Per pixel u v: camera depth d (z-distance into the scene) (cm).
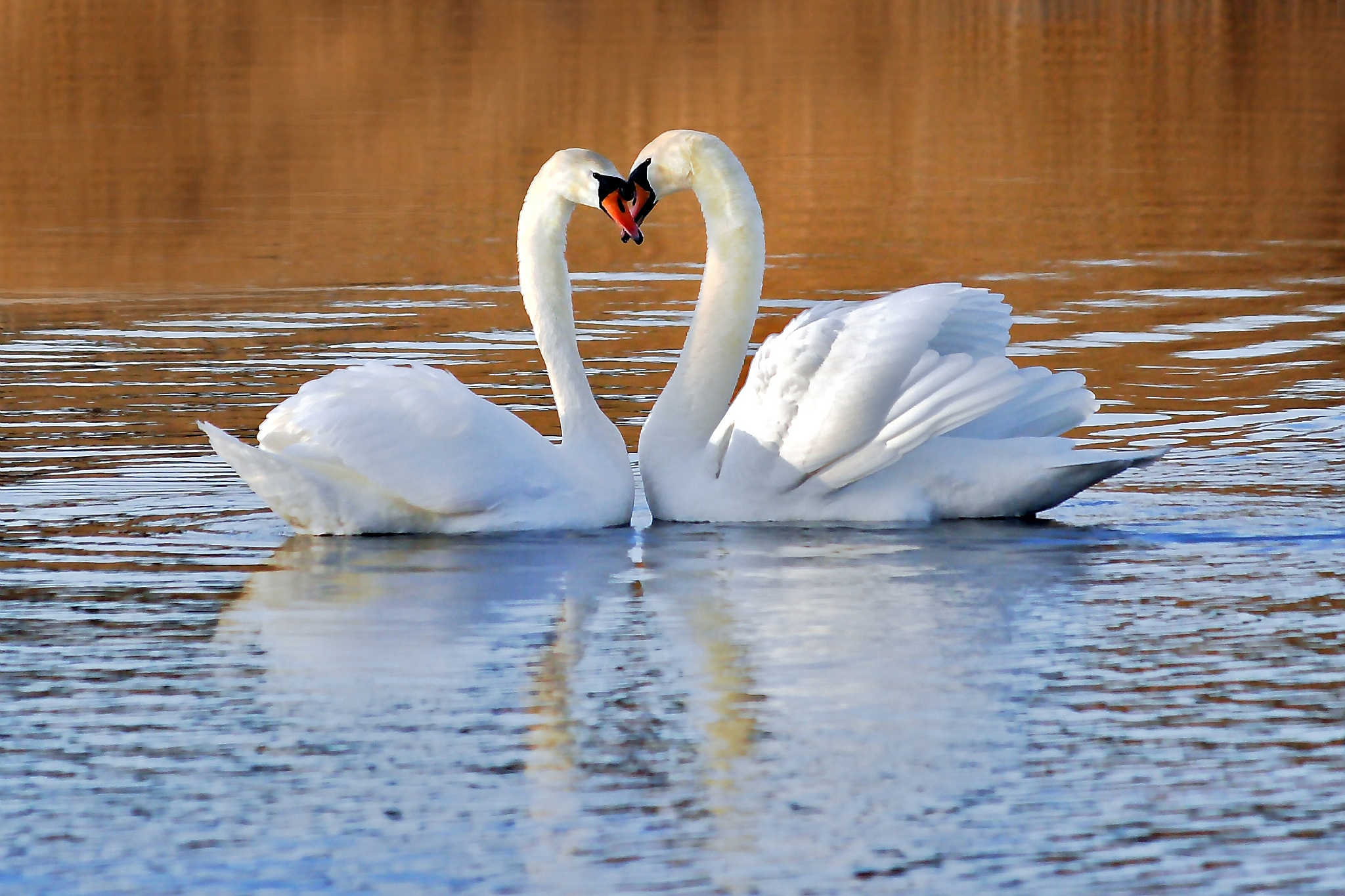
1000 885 768
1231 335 2280
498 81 4569
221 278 2730
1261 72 4831
